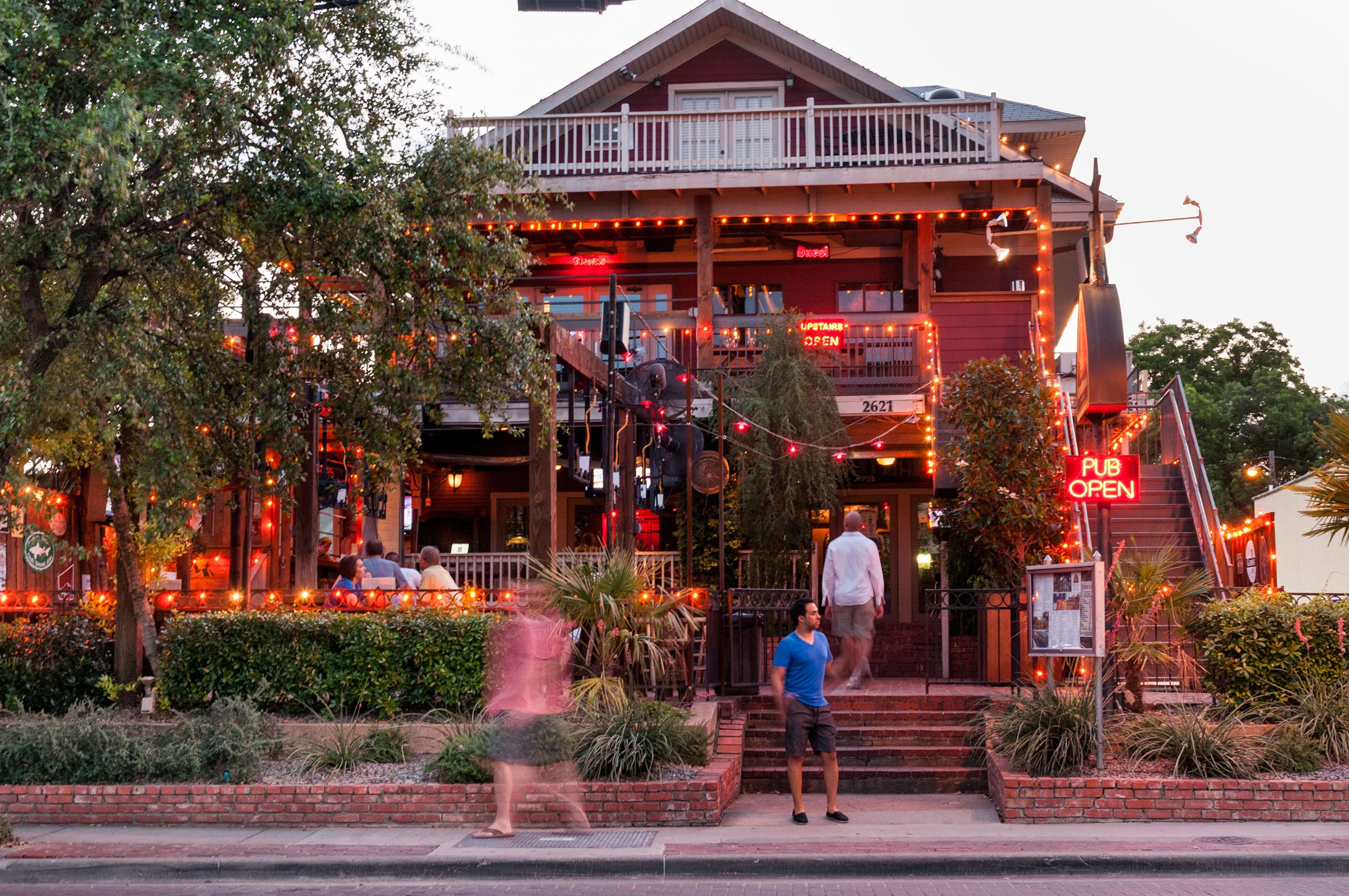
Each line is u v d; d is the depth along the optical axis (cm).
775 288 2278
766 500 1820
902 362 2039
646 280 2259
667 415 1803
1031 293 2075
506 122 2075
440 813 983
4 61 943
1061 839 902
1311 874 834
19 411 973
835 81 2247
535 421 1317
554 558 1201
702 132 2255
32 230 1020
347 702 1211
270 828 984
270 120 1130
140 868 864
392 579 1377
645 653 1140
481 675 1195
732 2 2222
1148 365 4431
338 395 1261
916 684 1427
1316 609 1145
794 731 1000
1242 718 1109
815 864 855
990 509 1530
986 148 2041
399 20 1196
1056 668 1281
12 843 923
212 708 1114
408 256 1156
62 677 1309
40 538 1438
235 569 1438
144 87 1004
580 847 897
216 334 1199
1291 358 4338
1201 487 1582
